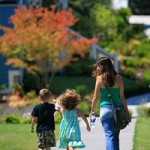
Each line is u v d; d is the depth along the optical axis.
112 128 26.77
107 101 27.06
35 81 78.81
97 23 103.00
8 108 61.84
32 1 88.31
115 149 26.70
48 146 29.16
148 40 108.44
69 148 27.95
